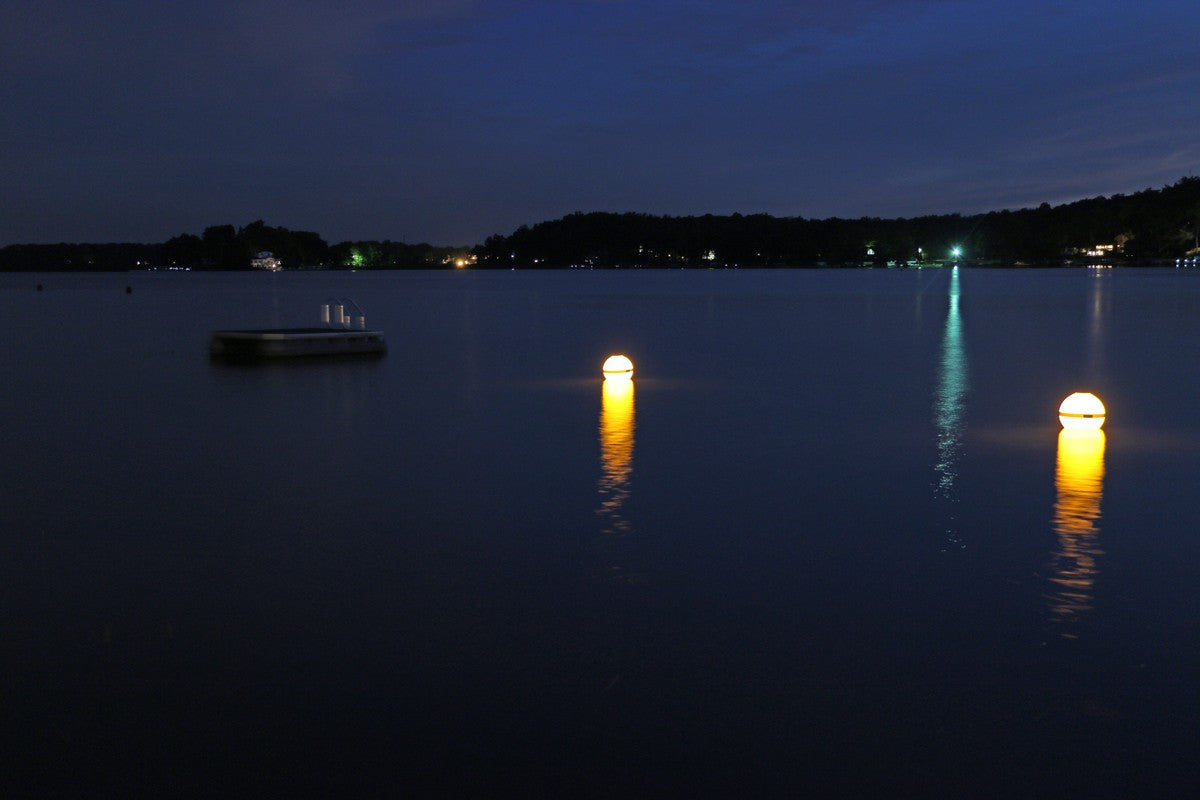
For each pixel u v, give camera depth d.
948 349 29.53
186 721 5.89
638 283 124.00
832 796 5.09
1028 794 5.09
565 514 10.31
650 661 6.65
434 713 5.95
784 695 6.15
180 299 72.81
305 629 7.22
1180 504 10.67
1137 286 92.56
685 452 13.57
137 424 16.11
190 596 7.92
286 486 11.65
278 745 5.61
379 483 11.77
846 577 8.32
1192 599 7.77
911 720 5.84
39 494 11.30
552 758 5.46
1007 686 6.27
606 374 22.52
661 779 5.25
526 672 6.48
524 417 16.70
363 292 90.38
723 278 155.88
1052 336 34.28
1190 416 16.66
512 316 48.97
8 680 6.43
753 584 8.14
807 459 13.09
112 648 6.92
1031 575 8.37
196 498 11.08
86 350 29.83
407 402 18.50
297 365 25.44
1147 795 5.08
